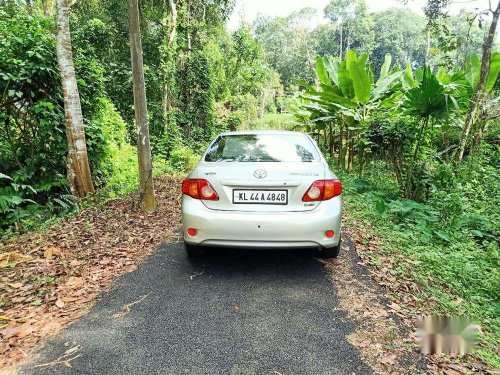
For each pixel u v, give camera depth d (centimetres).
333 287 304
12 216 518
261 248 299
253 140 371
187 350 218
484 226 504
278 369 202
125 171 810
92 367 203
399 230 475
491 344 239
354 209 570
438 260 363
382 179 734
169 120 1307
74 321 251
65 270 335
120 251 386
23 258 366
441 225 484
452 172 623
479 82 660
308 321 251
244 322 249
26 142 628
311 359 211
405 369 204
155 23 1437
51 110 588
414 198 608
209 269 340
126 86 1226
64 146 616
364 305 275
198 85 1531
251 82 2416
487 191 638
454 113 674
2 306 272
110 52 1293
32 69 561
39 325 246
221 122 1934
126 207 562
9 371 200
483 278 349
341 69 841
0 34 566
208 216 298
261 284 309
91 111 720
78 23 1312
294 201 298
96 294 291
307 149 356
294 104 1476
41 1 1188
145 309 266
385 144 620
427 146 689
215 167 312
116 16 1400
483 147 783
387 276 327
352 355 215
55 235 436
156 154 1154
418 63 5341
